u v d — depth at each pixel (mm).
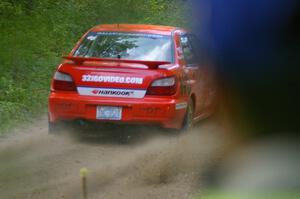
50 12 23219
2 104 15430
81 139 12703
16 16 21469
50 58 19969
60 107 12211
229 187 9391
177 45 13258
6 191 9172
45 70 18969
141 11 26578
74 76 12211
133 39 13289
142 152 11586
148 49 13031
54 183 9656
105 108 12023
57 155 11523
